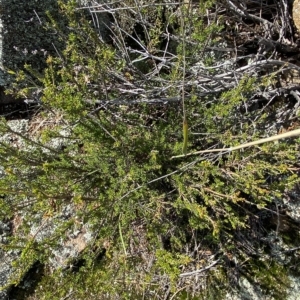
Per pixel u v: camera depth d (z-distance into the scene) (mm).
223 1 2227
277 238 2348
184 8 1966
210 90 2125
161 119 2168
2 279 2381
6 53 2428
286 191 2314
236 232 2314
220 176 2078
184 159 2123
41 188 1725
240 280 2336
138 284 2305
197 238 2334
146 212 2006
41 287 2432
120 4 2369
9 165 1886
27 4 2414
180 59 1885
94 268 2062
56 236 1839
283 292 2305
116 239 2123
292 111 2244
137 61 2250
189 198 2061
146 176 2070
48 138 1897
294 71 2305
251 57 2371
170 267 1687
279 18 2412
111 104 2041
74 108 1644
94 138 2010
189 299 2336
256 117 2160
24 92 1897
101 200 1929
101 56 1986
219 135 1990
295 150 1938
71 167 1995
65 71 1831
